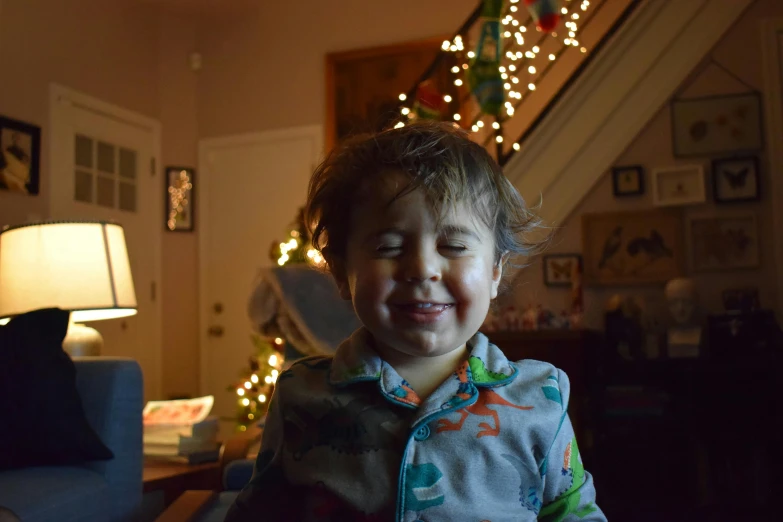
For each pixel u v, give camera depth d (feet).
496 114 9.79
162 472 7.17
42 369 5.80
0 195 12.01
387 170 2.45
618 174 9.97
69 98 13.71
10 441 5.48
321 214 2.76
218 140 16.97
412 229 2.37
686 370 8.70
